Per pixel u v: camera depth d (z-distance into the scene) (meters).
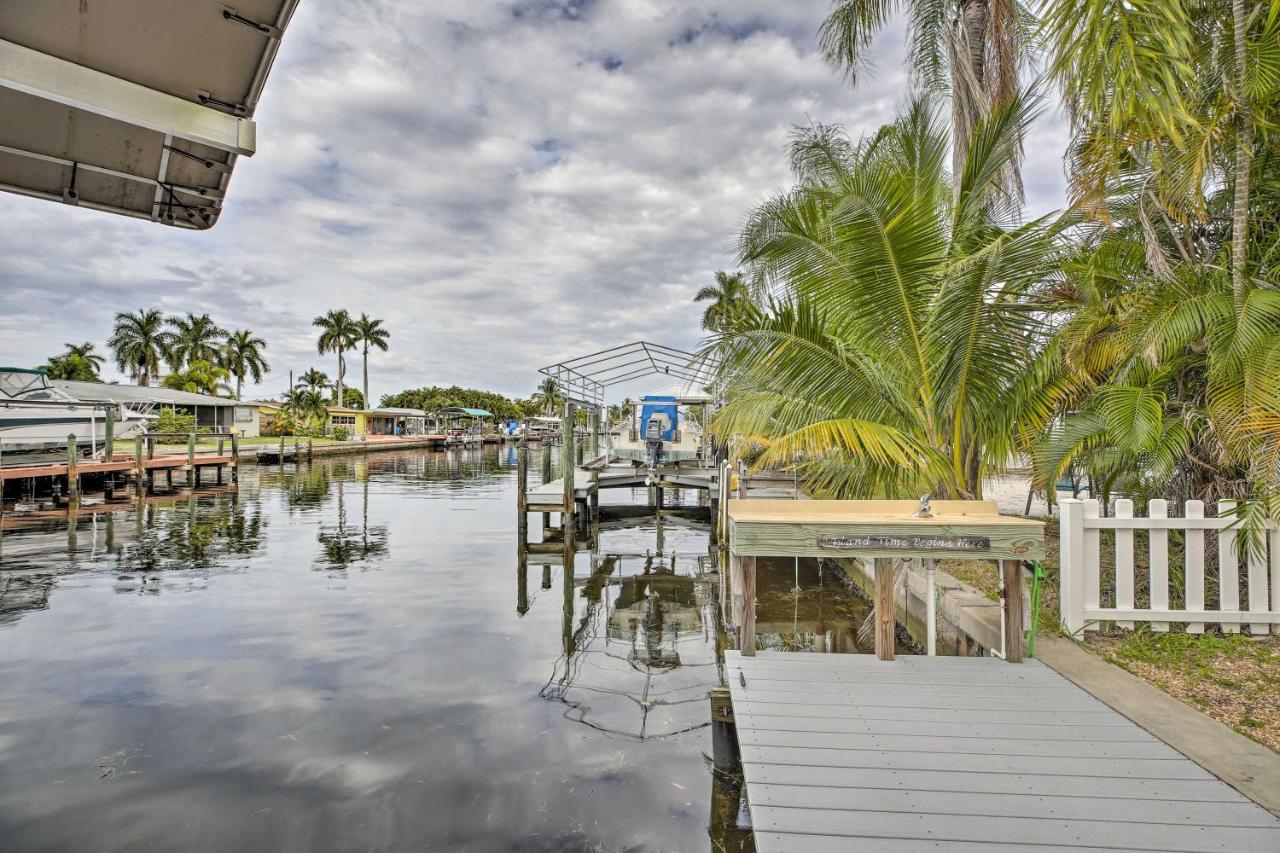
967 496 5.77
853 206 5.42
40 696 5.54
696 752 4.57
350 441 52.94
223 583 9.93
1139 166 6.23
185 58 2.85
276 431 58.09
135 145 3.24
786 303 5.88
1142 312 5.36
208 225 3.95
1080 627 4.92
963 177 5.89
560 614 8.51
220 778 4.20
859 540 4.37
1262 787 2.82
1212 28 5.65
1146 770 2.97
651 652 6.97
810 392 6.11
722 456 19.11
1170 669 4.27
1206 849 2.41
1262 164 5.79
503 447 75.88
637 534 16.36
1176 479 6.96
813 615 8.31
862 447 5.52
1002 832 2.52
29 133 3.09
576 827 3.66
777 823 2.58
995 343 5.52
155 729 4.92
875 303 5.84
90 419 23.00
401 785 4.12
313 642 7.06
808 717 3.54
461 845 3.49
